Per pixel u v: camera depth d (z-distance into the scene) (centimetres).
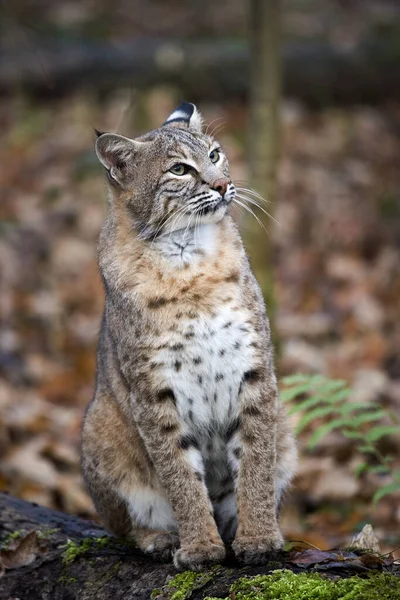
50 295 1592
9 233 1753
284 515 1035
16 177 1955
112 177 795
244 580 623
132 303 740
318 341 1456
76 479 1112
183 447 734
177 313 728
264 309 765
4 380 1359
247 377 735
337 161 1945
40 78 2139
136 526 778
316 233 1731
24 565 763
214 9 2498
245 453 730
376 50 2114
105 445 782
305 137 2005
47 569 749
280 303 1536
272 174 1261
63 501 1060
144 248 759
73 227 1788
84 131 2039
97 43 2202
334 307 1534
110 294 765
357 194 1852
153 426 730
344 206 1808
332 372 1336
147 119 2000
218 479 773
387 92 2125
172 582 664
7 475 1097
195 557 687
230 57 2112
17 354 1427
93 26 2397
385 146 2008
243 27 2384
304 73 2098
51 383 1352
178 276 739
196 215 768
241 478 727
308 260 1653
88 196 1866
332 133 2022
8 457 1126
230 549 727
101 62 2133
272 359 766
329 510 1034
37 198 1878
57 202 1858
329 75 2100
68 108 2116
